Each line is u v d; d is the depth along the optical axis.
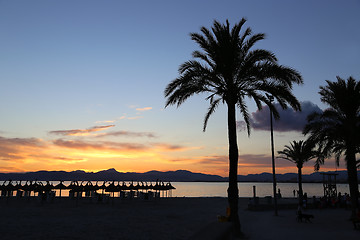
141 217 23.94
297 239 15.51
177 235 16.02
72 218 22.41
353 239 15.58
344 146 26.12
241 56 19.70
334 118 25.17
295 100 18.92
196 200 46.88
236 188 17.83
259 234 17.16
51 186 37.00
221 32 19.00
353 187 24.58
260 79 18.81
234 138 18.55
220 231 5.83
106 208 31.05
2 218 21.42
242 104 22.17
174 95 19.58
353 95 24.30
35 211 26.62
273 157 28.67
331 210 35.25
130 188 40.25
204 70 19.17
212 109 22.34
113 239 14.55
